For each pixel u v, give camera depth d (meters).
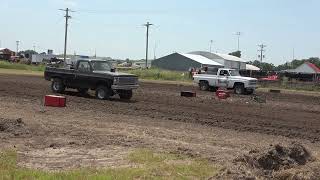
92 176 8.79
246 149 12.62
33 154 11.08
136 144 12.73
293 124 20.09
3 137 12.94
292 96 43.12
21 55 138.00
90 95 29.17
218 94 33.31
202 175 9.23
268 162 9.58
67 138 13.28
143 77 70.75
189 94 33.09
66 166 9.94
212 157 11.16
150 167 9.78
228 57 130.25
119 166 9.95
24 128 14.36
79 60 28.39
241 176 8.76
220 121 19.53
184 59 118.19
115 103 24.91
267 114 23.80
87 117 18.33
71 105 22.59
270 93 46.16
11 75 55.31
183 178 8.95
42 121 16.19
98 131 14.69
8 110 19.02
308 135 17.02
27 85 35.81
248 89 41.25
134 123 17.30
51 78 29.38
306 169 9.38
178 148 12.23
